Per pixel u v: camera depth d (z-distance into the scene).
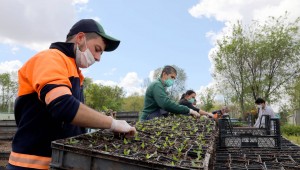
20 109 2.21
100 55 2.43
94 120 2.02
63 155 1.98
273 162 2.80
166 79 5.54
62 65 2.04
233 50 32.12
